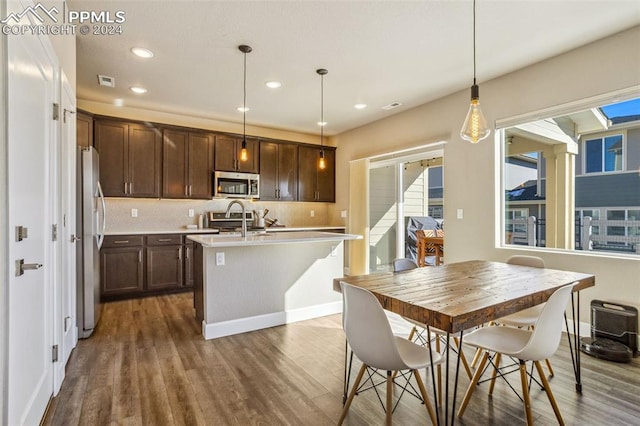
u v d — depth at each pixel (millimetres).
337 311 3748
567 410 1897
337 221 6176
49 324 1905
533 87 3270
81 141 3881
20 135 1439
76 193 2916
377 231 5398
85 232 2947
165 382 2205
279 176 5645
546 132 3285
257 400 2010
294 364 2488
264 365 2469
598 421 1797
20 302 1438
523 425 1771
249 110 4734
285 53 3045
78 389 2100
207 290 3000
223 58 3139
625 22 2549
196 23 2562
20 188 1442
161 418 1823
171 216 5020
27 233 1531
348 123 5426
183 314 3652
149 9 2385
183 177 4797
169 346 2799
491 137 3635
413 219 4930
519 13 2428
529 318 2270
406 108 4621
